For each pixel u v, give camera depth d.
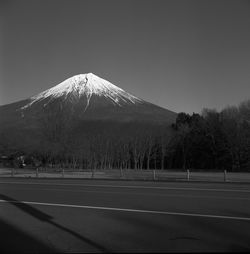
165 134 101.19
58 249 9.18
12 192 21.84
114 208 15.38
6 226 11.99
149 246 9.38
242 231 11.03
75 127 85.19
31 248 9.28
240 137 79.00
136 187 24.39
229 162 81.19
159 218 13.12
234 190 21.98
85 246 9.45
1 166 78.75
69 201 17.61
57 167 74.19
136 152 99.12
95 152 92.81
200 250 8.95
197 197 18.56
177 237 10.33
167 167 98.56
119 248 9.22
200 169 83.50
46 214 14.16
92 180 33.50
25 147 84.62
